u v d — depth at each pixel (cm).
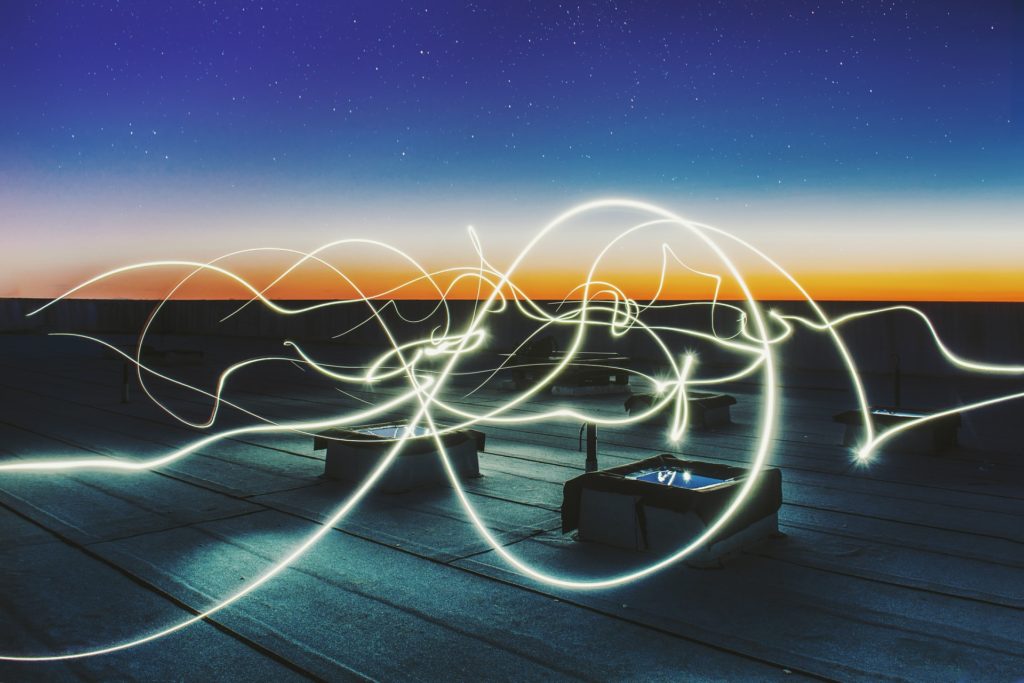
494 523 674
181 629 450
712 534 558
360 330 3142
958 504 737
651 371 2116
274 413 1410
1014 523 672
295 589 514
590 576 539
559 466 921
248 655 417
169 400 1572
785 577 538
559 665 406
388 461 787
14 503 730
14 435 1129
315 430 1194
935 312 1880
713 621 462
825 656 416
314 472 884
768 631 448
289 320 3388
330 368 2323
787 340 2103
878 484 819
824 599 497
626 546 599
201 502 743
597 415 1372
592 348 2448
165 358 2352
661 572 548
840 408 1412
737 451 1010
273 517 691
